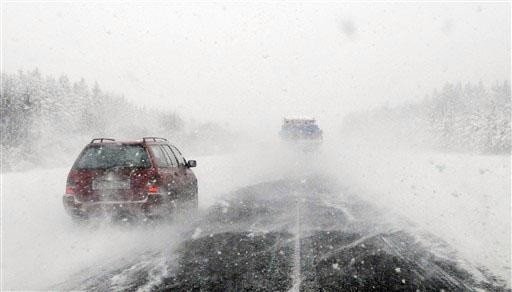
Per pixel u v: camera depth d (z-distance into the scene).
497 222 6.29
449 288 3.82
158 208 6.18
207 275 4.20
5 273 4.34
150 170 6.27
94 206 6.07
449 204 7.94
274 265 4.51
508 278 4.11
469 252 5.01
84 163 6.31
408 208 8.02
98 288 3.88
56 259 4.82
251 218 7.25
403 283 3.95
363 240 5.62
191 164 8.09
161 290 3.79
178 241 5.64
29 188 9.13
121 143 6.46
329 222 6.83
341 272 4.27
